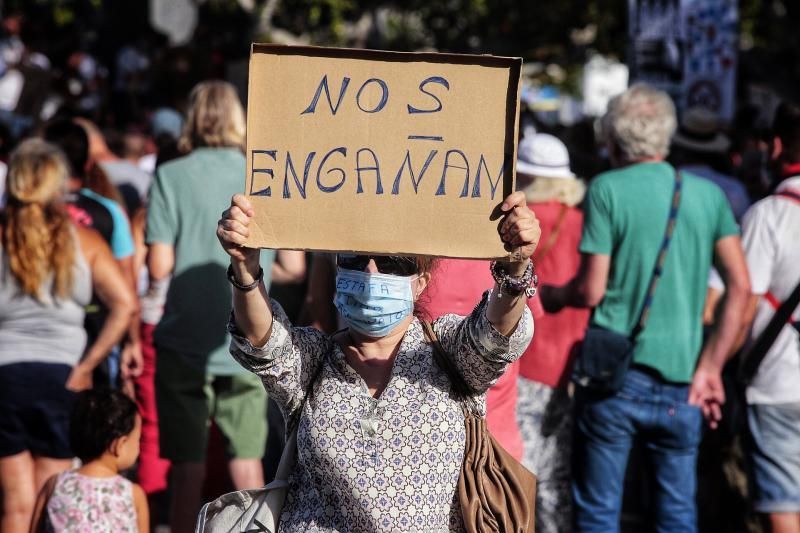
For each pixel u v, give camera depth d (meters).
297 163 5.26
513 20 25.05
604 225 8.67
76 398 8.68
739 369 9.05
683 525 8.91
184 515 9.42
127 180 13.55
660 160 8.92
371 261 5.53
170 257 9.49
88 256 8.85
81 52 28.75
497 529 5.47
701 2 13.84
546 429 9.37
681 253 8.68
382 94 5.27
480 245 5.22
